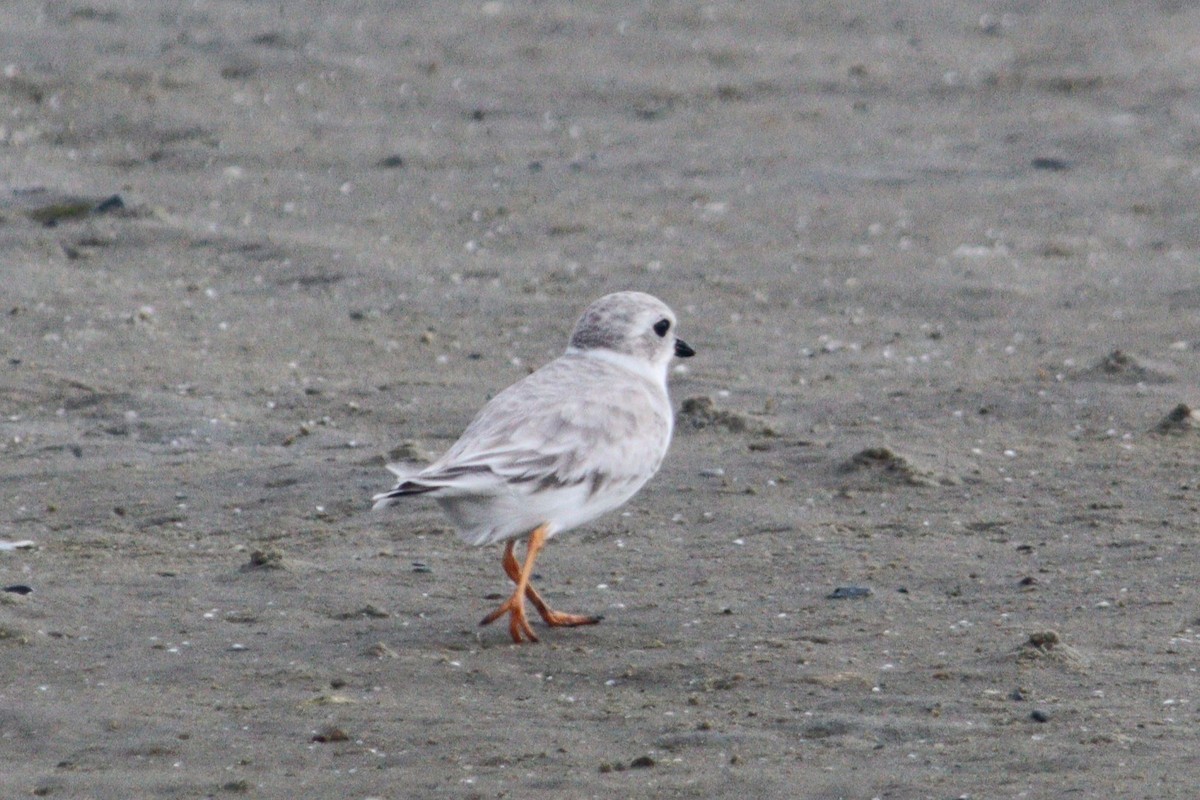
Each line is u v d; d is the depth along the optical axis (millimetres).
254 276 17969
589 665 8664
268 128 24531
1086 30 33156
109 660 8750
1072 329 16344
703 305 17234
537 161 23453
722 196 21859
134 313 16422
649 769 7293
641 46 30734
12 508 11562
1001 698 7980
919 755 7340
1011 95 27953
